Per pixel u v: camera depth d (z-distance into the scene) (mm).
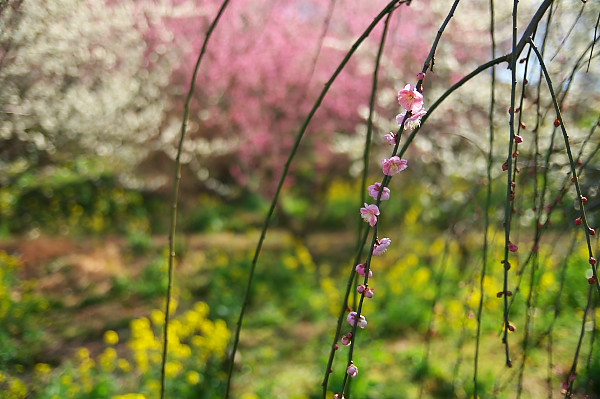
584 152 3516
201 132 9805
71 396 4395
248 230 11516
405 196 9641
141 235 9820
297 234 11180
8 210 10008
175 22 8500
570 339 5055
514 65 1711
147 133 7934
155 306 7270
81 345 5953
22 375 5074
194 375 4594
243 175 11531
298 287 7516
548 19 2398
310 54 9969
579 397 4141
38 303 6652
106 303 7320
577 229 2656
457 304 5785
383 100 8125
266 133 10492
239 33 9086
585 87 4062
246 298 2398
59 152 6168
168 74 8172
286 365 5527
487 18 7281
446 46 7305
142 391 4617
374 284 6996
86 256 8891
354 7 9883
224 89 9211
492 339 5500
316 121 10352
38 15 3783
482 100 7293
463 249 5344
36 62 4332
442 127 7809
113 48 6055
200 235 11031
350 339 1670
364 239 1789
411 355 5344
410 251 8195
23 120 4605
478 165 6594
